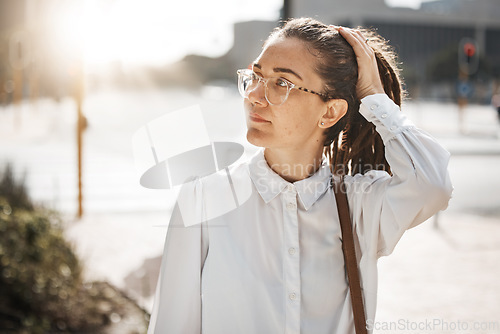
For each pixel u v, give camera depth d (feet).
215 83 279.90
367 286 4.96
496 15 272.72
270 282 4.75
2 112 113.39
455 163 47.83
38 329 12.17
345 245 4.91
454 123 91.91
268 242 4.81
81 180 26.81
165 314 4.79
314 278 4.82
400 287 16.53
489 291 15.88
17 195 19.42
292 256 4.78
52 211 17.46
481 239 23.04
